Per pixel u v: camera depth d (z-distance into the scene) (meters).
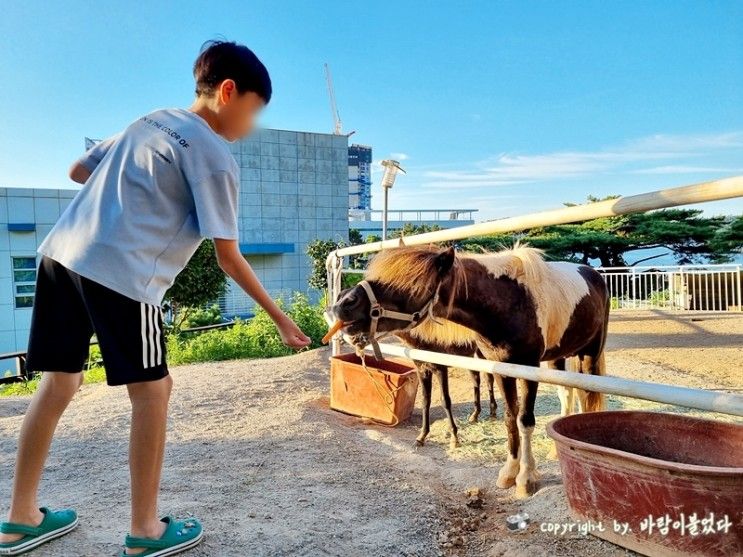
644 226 19.84
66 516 2.13
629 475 2.06
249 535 2.27
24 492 1.95
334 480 3.14
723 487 1.86
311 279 22.17
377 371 4.80
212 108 1.92
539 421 4.76
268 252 27.14
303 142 28.61
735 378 6.55
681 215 20.16
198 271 11.55
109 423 4.34
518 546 2.29
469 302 2.87
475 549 2.40
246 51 1.93
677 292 13.69
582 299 3.45
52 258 1.81
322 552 2.21
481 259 3.04
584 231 20.25
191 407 5.00
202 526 2.30
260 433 4.12
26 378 9.35
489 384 5.12
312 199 28.97
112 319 1.73
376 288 2.61
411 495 2.94
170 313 13.65
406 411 4.90
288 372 6.73
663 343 8.89
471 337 3.66
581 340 3.57
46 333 1.84
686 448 2.55
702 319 11.18
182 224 1.83
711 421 2.51
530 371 2.45
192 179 1.75
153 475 1.89
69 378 1.90
